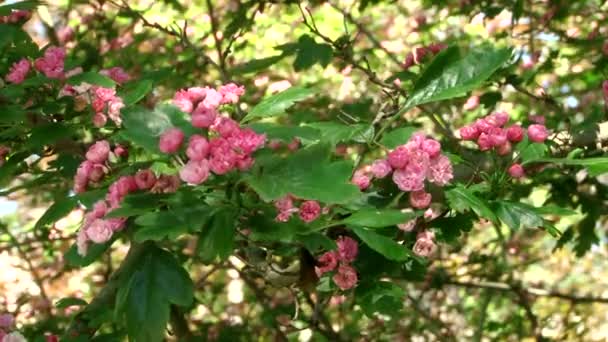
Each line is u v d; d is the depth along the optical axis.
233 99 3.01
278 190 2.26
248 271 5.25
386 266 2.89
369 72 4.49
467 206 2.83
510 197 4.91
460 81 2.87
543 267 8.58
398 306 2.85
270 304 5.85
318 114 5.39
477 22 7.14
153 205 2.43
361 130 3.00
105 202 2.63
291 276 3.27
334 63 6.37
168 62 6.44
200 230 2.36
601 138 4.00
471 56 2.89
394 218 2.58
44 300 6.19
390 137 2.96
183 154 2.48
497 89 5.64
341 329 6.03
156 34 6.87
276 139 2.64
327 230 2.88
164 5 7.18
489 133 3.08
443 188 2.93
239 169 2.37
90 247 2.64
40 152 3.46
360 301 2.86
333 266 2.84
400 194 2.84
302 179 2.27
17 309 6.03
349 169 2.28
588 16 6.38
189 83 5.87
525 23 7.13
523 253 7.57
